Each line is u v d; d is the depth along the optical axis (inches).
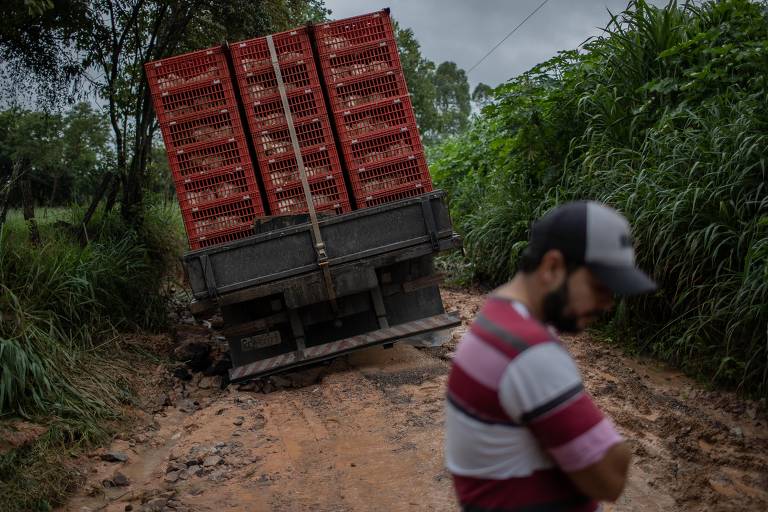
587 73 329.4
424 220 244.1
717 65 277.0
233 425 211.8
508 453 61.3
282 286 238.7
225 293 237.8
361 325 257.8
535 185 352.2
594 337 260.8
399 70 249.8
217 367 275.0
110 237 360.5
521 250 330.3
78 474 186.1
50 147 418.6
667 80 283.6
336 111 247.0
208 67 246.2
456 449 64.4
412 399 218.4
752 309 199.5
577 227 60.6
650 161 268.5
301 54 247.3
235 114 245.9
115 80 375.9
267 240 239.3
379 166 249.1
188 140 246.4
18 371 205.8
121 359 272.2
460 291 364.5
